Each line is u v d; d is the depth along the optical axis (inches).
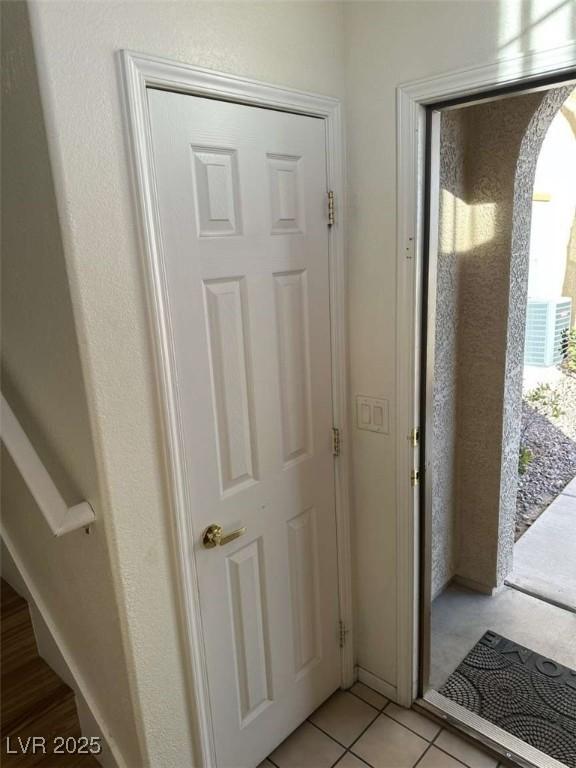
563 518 125.9
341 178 66.7
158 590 53.9
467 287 90.7
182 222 50.8
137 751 56.2
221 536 58.7
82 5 41.2
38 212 45.0
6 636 68.6
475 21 54.1
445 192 83.0
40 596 67.5
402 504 71.7
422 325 67.1
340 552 77.0
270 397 63.1
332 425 72.4
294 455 67.9
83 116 42.3
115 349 47.1
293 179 61.2
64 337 46.8
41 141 41.8
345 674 81.4
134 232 46.8
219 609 60.7
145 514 51.6
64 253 43.3
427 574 75.3
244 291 58.0
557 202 160.2
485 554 99.5
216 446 57.7
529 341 160.2
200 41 49.6
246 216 56.7
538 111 77.8
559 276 165.8
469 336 92.2
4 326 56.6
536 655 86.5
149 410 50.5
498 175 83.6
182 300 51.8
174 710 57.5
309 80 60.7
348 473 75.5
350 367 73.0
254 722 67.8
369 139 64.4
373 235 66.5
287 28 57.4
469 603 99.2
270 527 65.8
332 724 75.8
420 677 78.6
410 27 58.4
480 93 56.7
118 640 53.2
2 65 43.8
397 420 69.4
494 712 76.2
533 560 110.7
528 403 164.2
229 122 53.4
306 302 65.6
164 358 50.3
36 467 49.3
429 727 74.7
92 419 46.7
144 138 46.1
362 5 61.5
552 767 67.0
